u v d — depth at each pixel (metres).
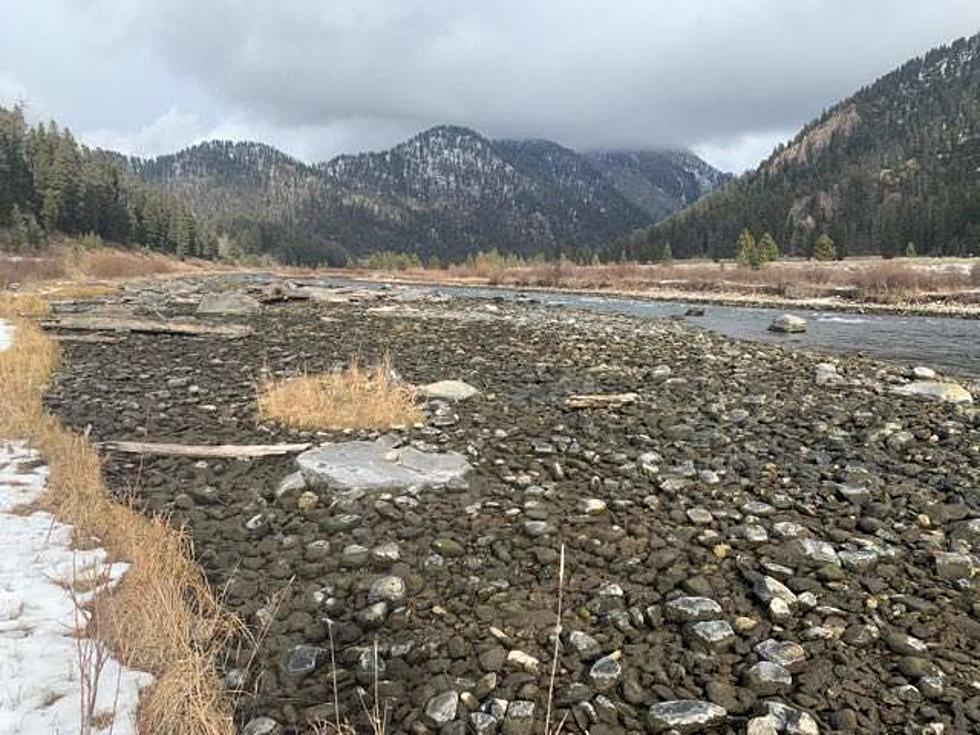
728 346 19.45
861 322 29.73
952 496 7.10
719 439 9.23
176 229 122.19
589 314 30.88
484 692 3.93
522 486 7.26
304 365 14.93
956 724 3.64
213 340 19.08
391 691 3.97
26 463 7.59
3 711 3.39
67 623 4.36
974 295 37.59
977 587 5.18
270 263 166.38
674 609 4.74
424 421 9.87
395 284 78.00
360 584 5.17
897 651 4.35
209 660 4.08
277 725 3.67
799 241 139.12
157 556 5.35
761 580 5.12
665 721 3.65
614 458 8.22
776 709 3.75
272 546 5.87
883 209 158.00
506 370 14.73
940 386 12.77
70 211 97.62
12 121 105.38
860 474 7.71
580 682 4.05
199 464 7.96
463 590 5.11
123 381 12.89
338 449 7.79
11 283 45.09
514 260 116.44
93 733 3.30
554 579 5.26
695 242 166.00
